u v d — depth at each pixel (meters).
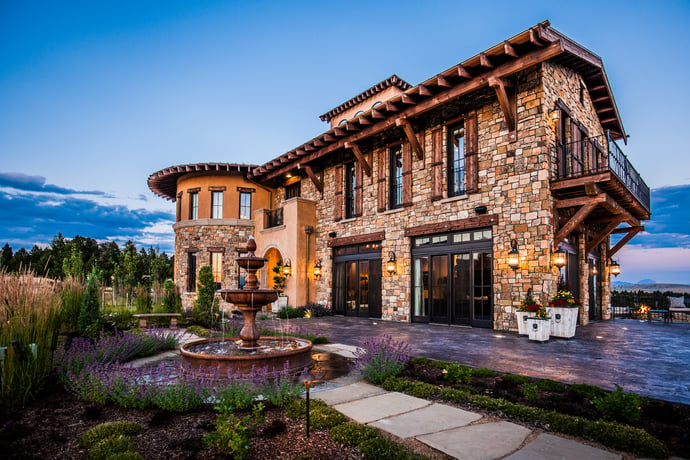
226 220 18.36
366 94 17.38
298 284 15.44
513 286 9.56
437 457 2.91
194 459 2.87
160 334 7.70
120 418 3.74
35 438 3.29
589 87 12.80
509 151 9.94
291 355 5.34
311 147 15.08
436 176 11.64
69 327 8.10
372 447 2.92
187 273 18.62
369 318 13.57
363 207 14.17
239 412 3.86
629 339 8.36
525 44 8.98
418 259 12.23
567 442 3.17
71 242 24.03
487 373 5.14
